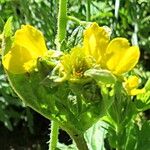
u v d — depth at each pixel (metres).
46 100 0.17
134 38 0.36
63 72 0.15
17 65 0.16
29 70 0.16
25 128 0.42
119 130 0.20
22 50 0.15
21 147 0.41
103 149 0.22
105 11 0.36
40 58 0.16
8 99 0.37
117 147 0.20
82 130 0.17
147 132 0.20
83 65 0.15
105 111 0.17
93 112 0.17
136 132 0.20
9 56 0.15
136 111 0.19
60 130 0.39
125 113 0.19
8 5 0.36
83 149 0.18
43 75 0.16
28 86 0.17
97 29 0.15
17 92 0.17
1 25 0.21
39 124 0.42
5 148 0.41
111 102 0.16
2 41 0.16
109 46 0.15
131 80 0.16
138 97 0.19
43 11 0.35
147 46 0.38
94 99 0.16
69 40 0.17
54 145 0.20
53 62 0.16
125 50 0.15
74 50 0.15
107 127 0.21
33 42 0.16
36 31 0.16
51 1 0.34
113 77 0.15
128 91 0.16
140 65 0.39
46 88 0.16
